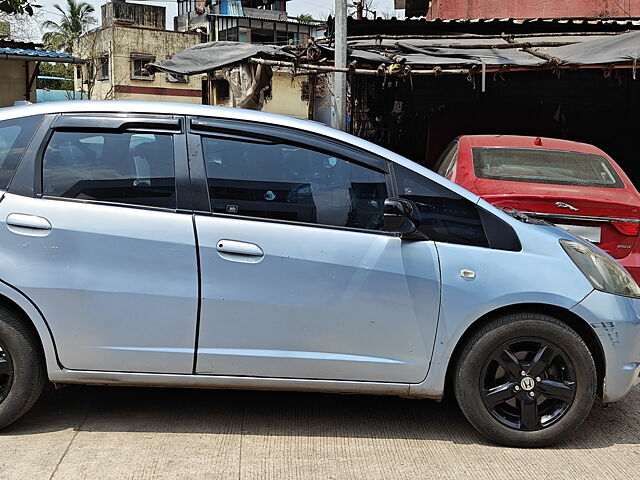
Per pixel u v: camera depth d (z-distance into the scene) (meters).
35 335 3.76
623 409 4.51
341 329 3.76
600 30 11.71
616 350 3.84
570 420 3.82
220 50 10.27
